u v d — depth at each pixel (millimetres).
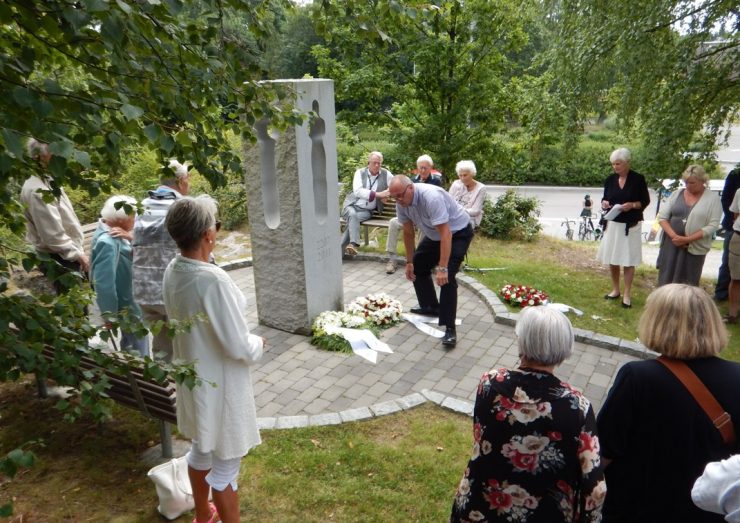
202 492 2762
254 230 5527
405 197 4895
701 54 6402
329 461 3482
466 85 10188
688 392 1806
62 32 1854
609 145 29688
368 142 24188
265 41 2707
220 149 2512
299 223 5246
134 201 2576
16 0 1680
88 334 2094
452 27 9766
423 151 10516
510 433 1814
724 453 1782
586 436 1756
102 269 3869
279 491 3213
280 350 5250
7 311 1906
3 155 1543
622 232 6145
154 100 2127
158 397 3104
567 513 1812
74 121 1842
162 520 2969
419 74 10281
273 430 3836
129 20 1795
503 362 5004
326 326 5418
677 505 1830
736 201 5812
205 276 2377
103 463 3443
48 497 3137
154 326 2141
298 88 4941
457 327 5770
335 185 5660
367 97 10758
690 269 5891
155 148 2254
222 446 2578
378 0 2670
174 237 2418
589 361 5094
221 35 2455
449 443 3711
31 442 1670
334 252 5793
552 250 9023
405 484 3293
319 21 2709
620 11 6453
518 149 10383
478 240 9531
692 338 1821
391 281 7254
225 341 2410
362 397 4438
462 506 1947
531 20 8719
